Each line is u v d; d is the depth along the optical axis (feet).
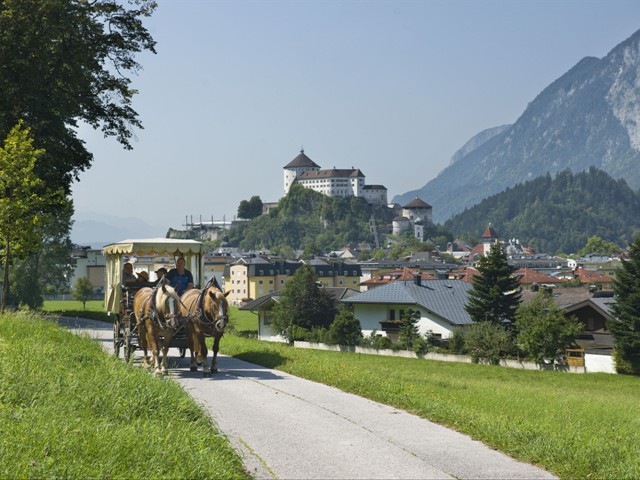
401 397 52.70
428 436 41.83
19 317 81.25
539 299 235.81
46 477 26.55
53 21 126.41
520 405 59.00
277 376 64.49
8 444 28.86
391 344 264.52
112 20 141.08
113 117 145.89
